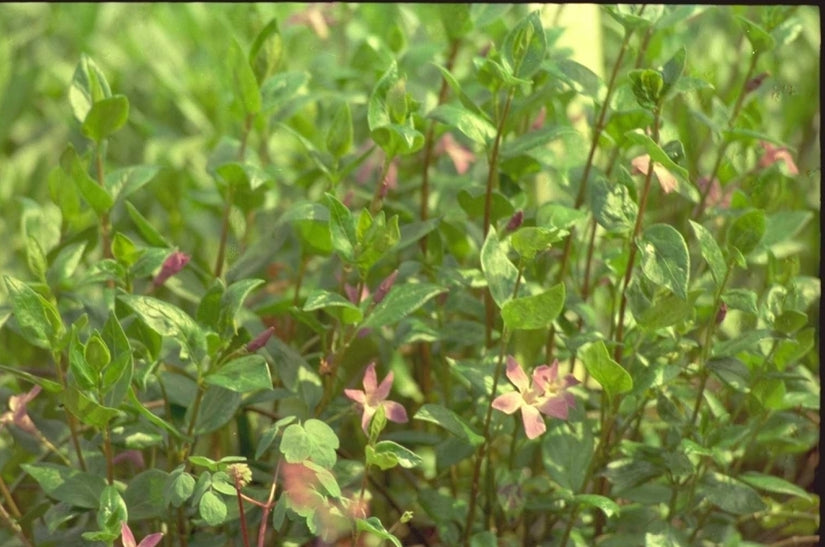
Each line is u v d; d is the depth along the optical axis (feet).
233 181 7.00
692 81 6.46
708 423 6.62
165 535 6.71
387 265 7.23
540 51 6.61
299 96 7.43
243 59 6.92
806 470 7.25
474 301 7.06
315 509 6.28
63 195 6.96
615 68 6.76
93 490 6.47
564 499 6.60
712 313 6.52
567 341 6.65
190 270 7.10
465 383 6.99
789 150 7.18
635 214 6.53
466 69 7.80
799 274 7.68
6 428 6.87
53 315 6.35
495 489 6.79
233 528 6.74
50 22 9.41
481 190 6.89
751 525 7.12
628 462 6.64
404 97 6.57
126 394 6.39
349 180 7.62
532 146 6.70
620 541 6.66
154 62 8.84
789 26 7.02
